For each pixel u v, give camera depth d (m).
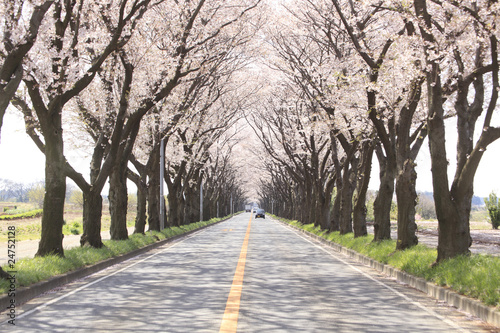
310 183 40.81
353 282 10.73
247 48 26.17
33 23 9.59
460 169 11.32
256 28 23.25
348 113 19.02
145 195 25.28
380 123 15.31
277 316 7.06
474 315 7.30
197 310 7.50
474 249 18.89
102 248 16.00
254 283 10.34
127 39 13.79
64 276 10.68
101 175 16.48
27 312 7.51
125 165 20.42
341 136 22.81
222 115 36.97
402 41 12.81
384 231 17.03
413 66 12.45
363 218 20.30
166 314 7.23
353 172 24.69
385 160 18.86
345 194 23.61
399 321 6.86
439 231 10.75
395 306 8.01
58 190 13.14
